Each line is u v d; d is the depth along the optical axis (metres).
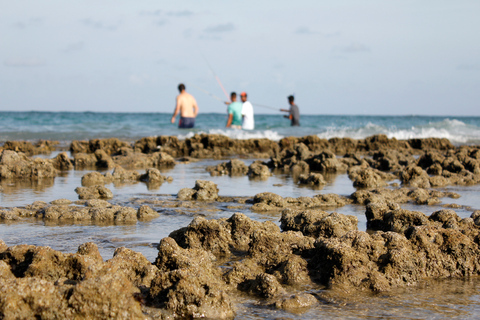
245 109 23.34
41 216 7.50
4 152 12.30
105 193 9.19
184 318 4.04
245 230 6.12
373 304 4.39
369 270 4.91
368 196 9.02
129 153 16.62
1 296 3.57
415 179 11.33
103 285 3.69
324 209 8.39
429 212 8.09
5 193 9.55
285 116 25.81
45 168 12.05
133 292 4.15
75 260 4.52
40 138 25.23
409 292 4.73
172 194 9.75
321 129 31.27
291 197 8.93
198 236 5.91
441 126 33.25
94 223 7.14
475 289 4.85
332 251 4.96
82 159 15.18
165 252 4.85
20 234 6.40
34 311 3.61
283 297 4.42
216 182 11.70
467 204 8.86
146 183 11.46
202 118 56.81
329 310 4.25
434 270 5.27
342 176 13.27
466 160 13.76
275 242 5.52
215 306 4.09
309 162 15.36
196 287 4.13
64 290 3.76
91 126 32.72
